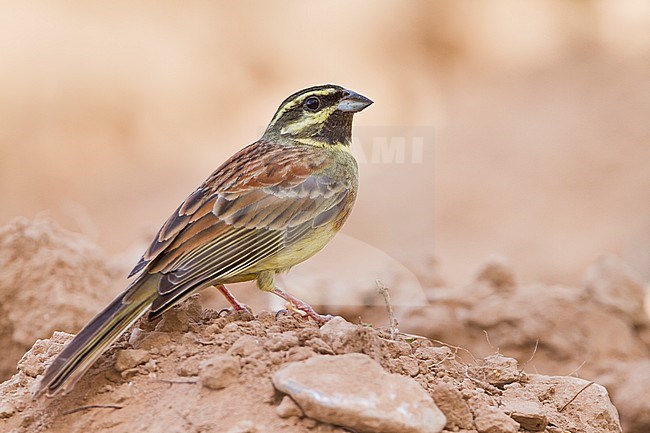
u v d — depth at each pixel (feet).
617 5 90.68
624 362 42.16
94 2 91.91
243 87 85.35
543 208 65.62
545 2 92.32
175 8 92.22
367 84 85.40
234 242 25.91
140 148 79.00
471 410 23.04
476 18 91.09
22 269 39.27
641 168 68.85
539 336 42.06
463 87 84.33
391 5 92.12
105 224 68.23
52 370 22.33
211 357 23.45
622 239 61.82
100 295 40.57
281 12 92.43
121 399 23.08
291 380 21.47
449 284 55.16
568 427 24.67
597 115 76.18
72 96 82.99
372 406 20.97
